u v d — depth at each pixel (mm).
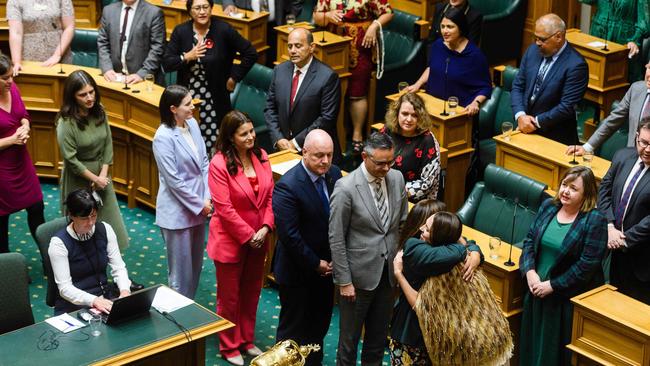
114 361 5492
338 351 6691
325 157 6332
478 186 7785
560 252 6445
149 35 9172
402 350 6137
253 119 9820
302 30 8320
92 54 10500
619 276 6938
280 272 6621
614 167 7008
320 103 8406
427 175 7230
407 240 6031
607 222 6727
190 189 7266
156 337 5715
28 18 9391
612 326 6098
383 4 10016
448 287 5859
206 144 9242
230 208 6746
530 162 8047
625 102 7668
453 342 5836
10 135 7773
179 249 7363
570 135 8461
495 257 6887
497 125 9414
